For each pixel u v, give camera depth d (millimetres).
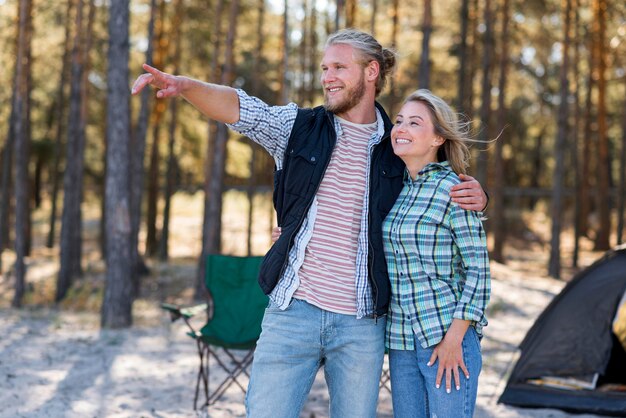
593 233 25000
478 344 2670
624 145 19172
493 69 18781
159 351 7238
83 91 15094
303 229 2609
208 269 5238
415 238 2613
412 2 14719
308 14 18188
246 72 21703
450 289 2645
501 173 17438
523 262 19094
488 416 5141
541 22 16109
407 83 16922
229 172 19734
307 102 19250
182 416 4855
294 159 2613
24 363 6477
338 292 2582
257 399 2576
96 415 4852
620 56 18078
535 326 5852
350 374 2629
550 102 24516
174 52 17078
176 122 18469
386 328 2729
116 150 8938
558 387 5457
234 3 12234
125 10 8898
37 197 31094
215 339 4992
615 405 5145
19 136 12070
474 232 2617
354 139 2697
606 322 5484
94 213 31375
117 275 8922
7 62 15375
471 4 16969
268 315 2652
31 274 17031
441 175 2674
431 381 2621
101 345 7531
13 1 14969
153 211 19016
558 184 15367
